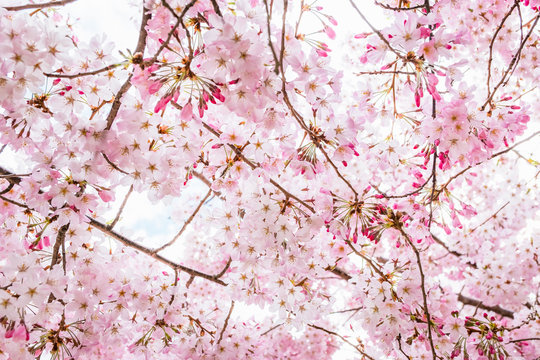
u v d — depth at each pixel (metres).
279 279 3.01
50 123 2.32
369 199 2.95
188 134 2.41
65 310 2.75
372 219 2.83
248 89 2.09
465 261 5.57
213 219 2.97
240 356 3.32
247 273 3.04
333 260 3.18
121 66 2.06
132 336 3.07
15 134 2.38
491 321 3.30
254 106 2.16
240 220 2.92
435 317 3.02
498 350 3.27
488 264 5.15
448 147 2.50
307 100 2.39
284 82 2.06
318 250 3.18
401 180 4.21
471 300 6.05
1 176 2.40
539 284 5.26
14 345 2.52
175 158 2.40
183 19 2.19
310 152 2.61
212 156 2.66
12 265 2.41
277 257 2.78
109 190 2.47
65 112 2.36
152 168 2.35
